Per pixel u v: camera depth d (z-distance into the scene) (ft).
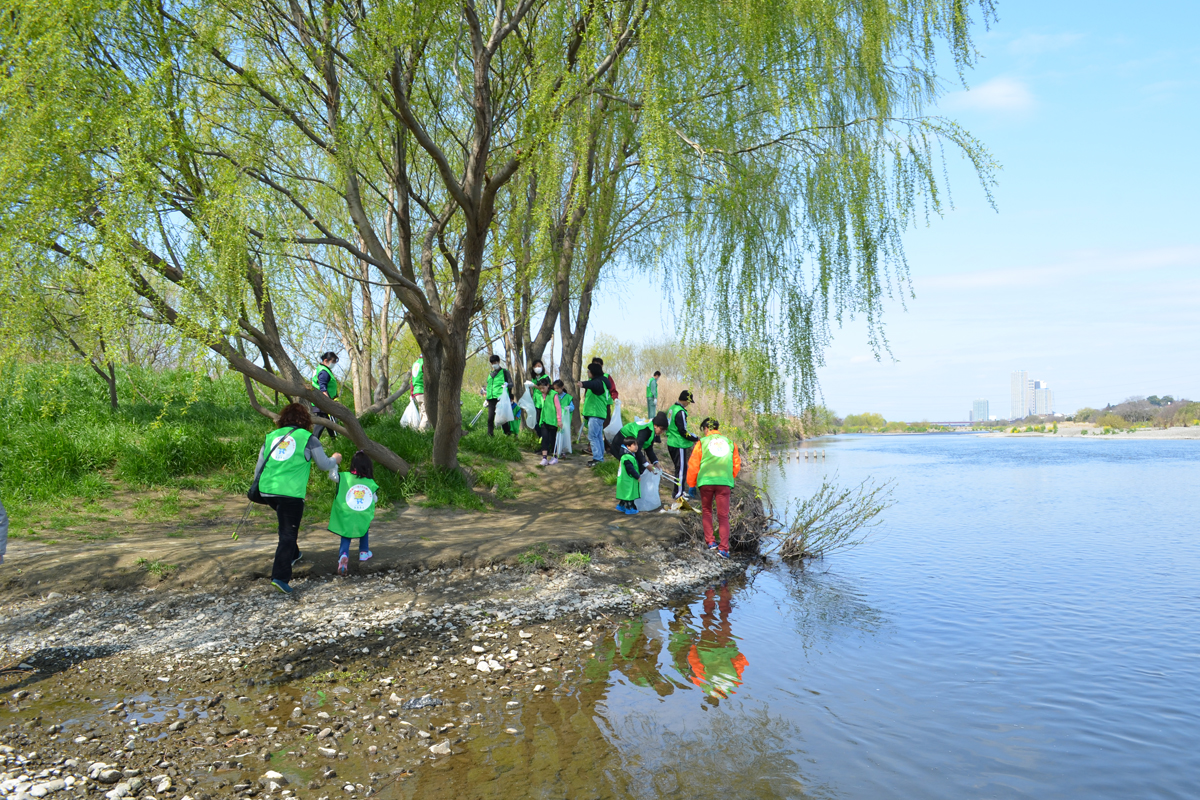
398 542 26.04
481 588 22.90
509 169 26.00
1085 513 51.34
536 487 38.34
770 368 22.40
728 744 13.34
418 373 43.32
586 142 22.58
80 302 19.04
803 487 68.44
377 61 21.18
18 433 31.89
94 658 16.78
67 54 18.13
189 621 19.17
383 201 40.06
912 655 19.10
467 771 11.96
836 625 21.85
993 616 23.20
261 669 16.38
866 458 131.13
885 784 11.98
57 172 17.85
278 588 21.20
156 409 37.99
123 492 30.42
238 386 42.16
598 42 20.58
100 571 21.67
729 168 22.61
